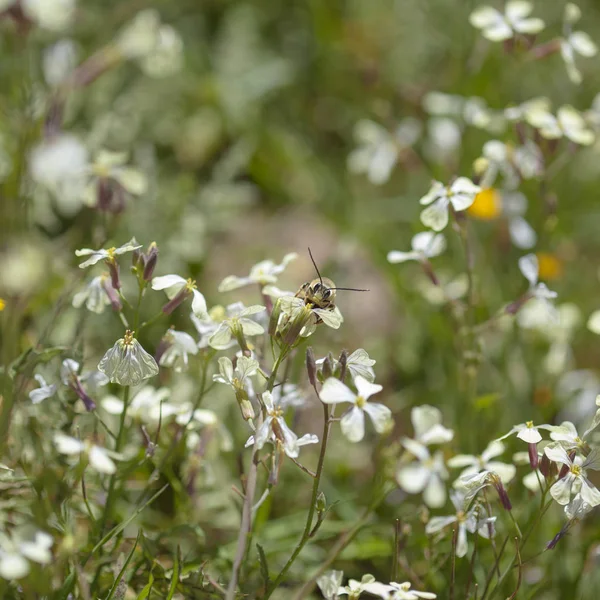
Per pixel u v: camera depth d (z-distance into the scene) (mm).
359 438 3359
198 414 4332
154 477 4004
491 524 3887
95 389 3932
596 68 8992
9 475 3699
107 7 7434
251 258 7594
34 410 4156
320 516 3518
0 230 4523
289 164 8773
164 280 3766
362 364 3549
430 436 4113
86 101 7570
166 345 3945
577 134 5207
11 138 4945
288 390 4320
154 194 7109
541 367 6066
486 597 4238
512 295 6652
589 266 7762
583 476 3529
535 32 5383
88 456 3258
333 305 3883
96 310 3939
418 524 4914
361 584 3609
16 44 3803
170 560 4523
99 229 5090
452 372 6121
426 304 6711
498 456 5285
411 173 7875
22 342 4840
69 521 3836
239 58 9375
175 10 9664
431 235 4660
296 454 3398
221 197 7789
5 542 3004
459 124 7578
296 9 10086
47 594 3459
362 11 10070
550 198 5539
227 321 3625
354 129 9227
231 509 5125
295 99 9523
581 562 4672
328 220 8188
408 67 9547
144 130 8109
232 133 8719
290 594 4523
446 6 9227
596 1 9633
